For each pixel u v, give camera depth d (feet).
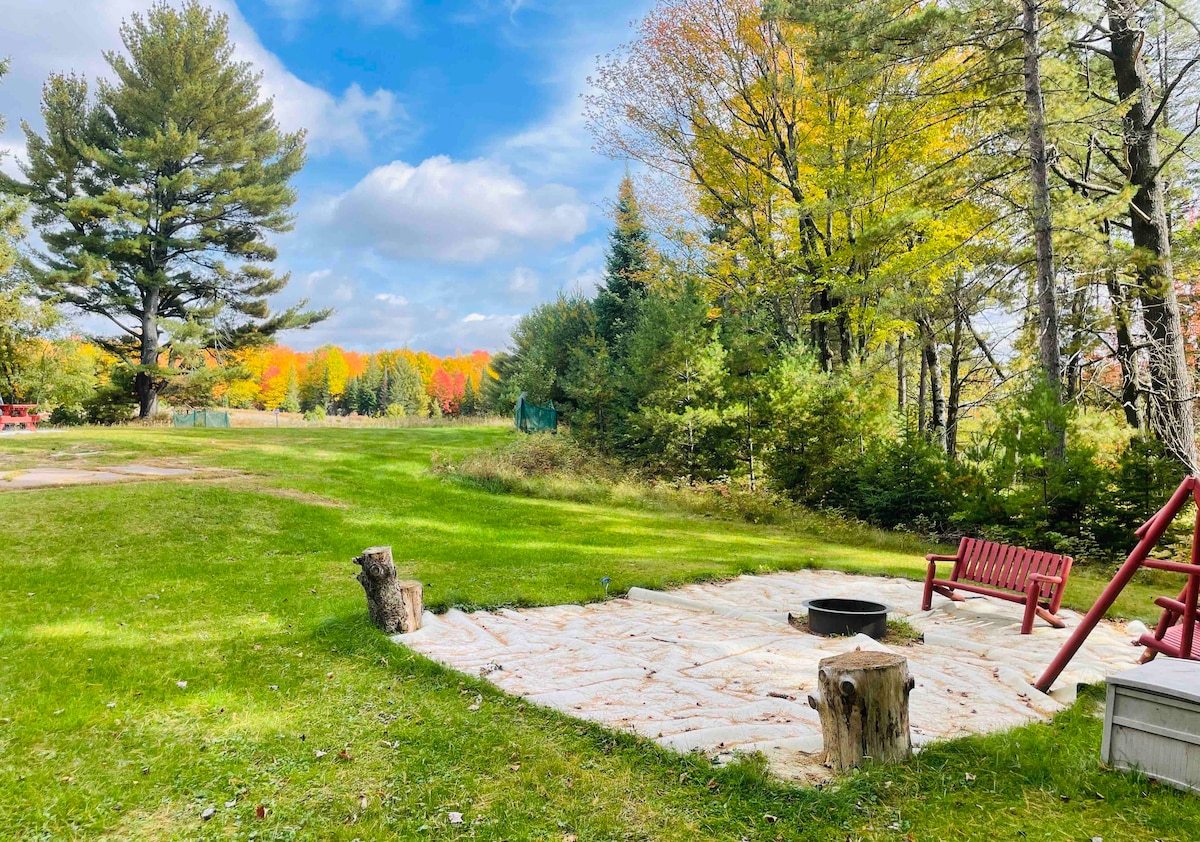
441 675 18.03
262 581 28.07
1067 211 47.85
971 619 25.94
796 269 75.36
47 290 101.55
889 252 63.77
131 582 26.96
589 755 13.41
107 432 73.05
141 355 114.52
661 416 65.92
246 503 40.45
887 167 63.62
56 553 29.71
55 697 16.44
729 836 10.57
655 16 73.97
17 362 98.37
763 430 62.85
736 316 81.56
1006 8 45.32
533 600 26.89
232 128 112.98
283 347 362.94
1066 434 42.63
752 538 44.70
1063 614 26.86
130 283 110.22
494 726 14.82
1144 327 51.34
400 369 333.42
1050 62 48.29
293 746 14.12
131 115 105.60
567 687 17.31
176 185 104.58
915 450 50.65
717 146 75.46
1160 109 50.29
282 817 11.57
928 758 12.59
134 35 106.73
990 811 10.89
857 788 11.48
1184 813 10.52
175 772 13.09
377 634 21.29
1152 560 16.22
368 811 11.65
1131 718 11.96
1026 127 46.39
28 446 57.26
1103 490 39.63
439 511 46.73
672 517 52.03
